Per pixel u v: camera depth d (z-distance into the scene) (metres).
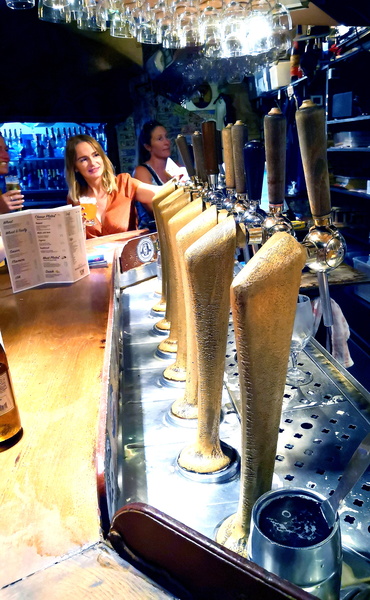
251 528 0.52
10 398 0.83
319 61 4.23
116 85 5.78
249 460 0.58
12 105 5.45
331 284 2.66
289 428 0.87
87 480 0.72
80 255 1.83
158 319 1.54
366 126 4.09
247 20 2.56
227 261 0.66
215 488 0.78
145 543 0.54
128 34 3.16
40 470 0.75
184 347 1.11
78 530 0.63
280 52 4.82
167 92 5.94
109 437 0.76
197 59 5.56
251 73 5.48
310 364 1.11
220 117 5.89
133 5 2.39
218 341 0.72
